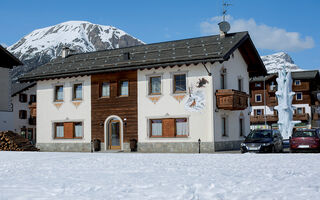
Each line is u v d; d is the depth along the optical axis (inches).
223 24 1109.1
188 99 1011.9
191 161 576.7
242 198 245.0
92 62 1206.9
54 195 273.0
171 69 1038.4
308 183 310.5
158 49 1143.6
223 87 1067.9
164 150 1034.1
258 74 1315.2
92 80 1161.4
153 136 1056.2
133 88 1091.3
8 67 1317.7
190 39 1178.6
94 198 256.8
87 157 721.0
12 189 304.8
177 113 1024.9
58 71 1201.4
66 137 1194.0
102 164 548.1
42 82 1253.7
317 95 2773.1
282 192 265.7
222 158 638.5
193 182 323.6
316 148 863.1
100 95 1147.3
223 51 976.9
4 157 744.3
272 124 2728.8
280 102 1676.9
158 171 429.1
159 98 1051.3
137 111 1080.2
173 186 303.7
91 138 1149.7
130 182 335.6
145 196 261.3
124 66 1079.6
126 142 1090.7
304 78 2630.4
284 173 386.3
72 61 1284.4
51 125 1223.5
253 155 709.9
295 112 2677.2
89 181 348.8
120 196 262.5
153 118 1056.2
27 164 572.7
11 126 1261.1
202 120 991.6
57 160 649.0
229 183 313.3
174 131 1026.1
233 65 1130.7
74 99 1193.4
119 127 1114.1
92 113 1153.4
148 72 1071.0
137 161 593.3
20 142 1068.5
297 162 525.0
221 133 1024.9
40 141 1240.2
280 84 1684.3
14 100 2348.7
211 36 1159.0
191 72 1013.2
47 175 410.9
